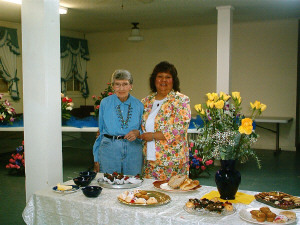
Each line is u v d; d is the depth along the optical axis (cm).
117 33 892
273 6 580
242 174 543
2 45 705
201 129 204
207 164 507
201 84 805
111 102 262
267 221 167
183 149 259
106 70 918
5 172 562
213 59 788
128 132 259
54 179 261
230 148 193
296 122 732
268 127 750
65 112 565
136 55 875
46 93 250
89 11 613
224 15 573
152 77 267
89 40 923
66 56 854
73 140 766
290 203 188
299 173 552
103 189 219
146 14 645
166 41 835
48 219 208
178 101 254
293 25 712
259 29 741
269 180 510
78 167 599
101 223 189
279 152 720
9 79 726
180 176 223
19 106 757
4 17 674
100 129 268
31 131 257
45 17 247
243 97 767
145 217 177
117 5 563
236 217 173
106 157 260
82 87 919
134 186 224
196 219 169
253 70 754
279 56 730
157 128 256
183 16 667
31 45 251
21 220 355
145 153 266
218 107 188
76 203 196
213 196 206
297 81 727
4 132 702
